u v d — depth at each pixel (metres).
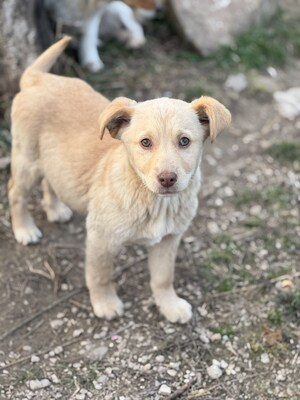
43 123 0.85
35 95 0.85
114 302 0.88
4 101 1.18
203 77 1.38
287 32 1.54
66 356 0.82
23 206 0.96
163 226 0.78
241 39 1.47
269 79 1.40
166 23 1.53
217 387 0.79
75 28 1.32
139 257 0.98
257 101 1.34
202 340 0.85
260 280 0.95
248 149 1.21
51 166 0.85
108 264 0.83
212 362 0.82
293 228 1.04
